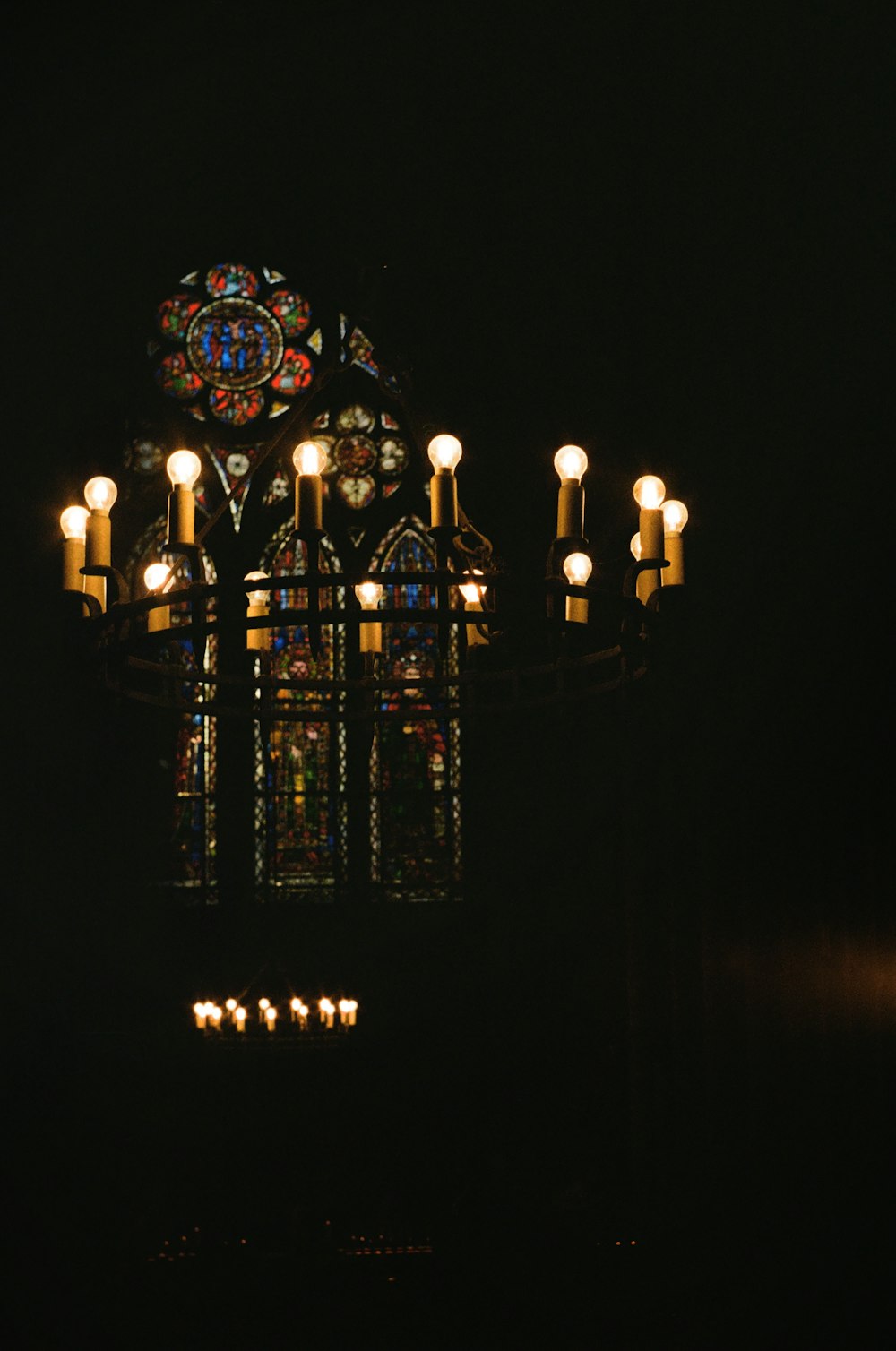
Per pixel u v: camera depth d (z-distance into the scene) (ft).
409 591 40.60
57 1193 30.37
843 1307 17.71
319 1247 19.56
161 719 39.29
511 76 37.01
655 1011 31.42
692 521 28.55
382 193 40.16
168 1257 19.25
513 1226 20.75
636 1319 19.34
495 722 39.06
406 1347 18.34
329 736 39.83
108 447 40.04
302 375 42.19
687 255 31.53
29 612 38.55
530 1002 36.99
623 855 36.58
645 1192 30.25
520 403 39.19
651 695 31.65
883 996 17.11
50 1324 18.12
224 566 40.68
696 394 29.89
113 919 37.65
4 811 37.55
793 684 21.47
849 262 26.11
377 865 38.86
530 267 38.96
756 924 23.04
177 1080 36.01
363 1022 37.04
